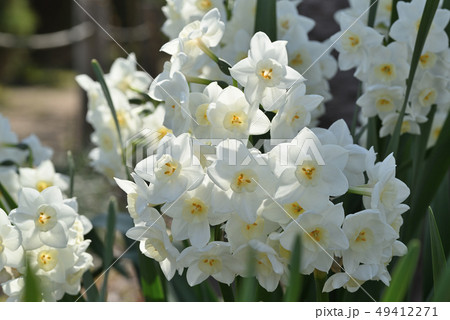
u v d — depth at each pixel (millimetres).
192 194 415
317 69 573
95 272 605
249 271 347
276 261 405
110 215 530
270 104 430
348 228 410
